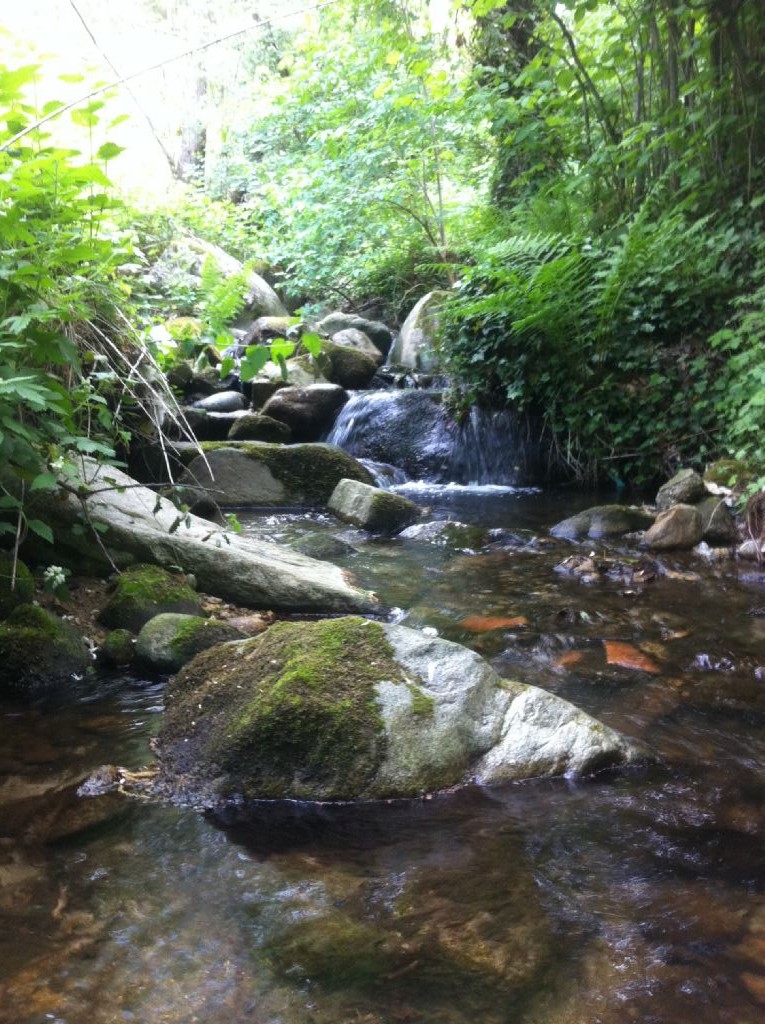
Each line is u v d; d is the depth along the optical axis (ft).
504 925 5.63
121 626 11.69
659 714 9.22
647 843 6.68
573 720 8.14
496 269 24.20
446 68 36.65
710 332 21.66
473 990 5.00
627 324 22.68
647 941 5.44
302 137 47.73
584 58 27.55
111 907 5.79
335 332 38.04
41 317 10.71
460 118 33.12
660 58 24.57
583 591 14.14
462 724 7.96
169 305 24.09
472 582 14.79
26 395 9.74
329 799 7.38
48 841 6.67
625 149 25.75
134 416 18.98
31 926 5.56
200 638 10.72
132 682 10.23
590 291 22.98
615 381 23.12
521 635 11.93
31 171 11.73
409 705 7.91
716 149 23.08
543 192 28.22
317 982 5.07
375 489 19.95
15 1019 4.71
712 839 6.73
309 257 40.73
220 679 8.56
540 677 10.34
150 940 5.44
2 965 5.16
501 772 7.75
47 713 9.29
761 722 9.00
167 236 35.96
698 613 12.81
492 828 6.94
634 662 10.82
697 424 21.48
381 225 40.16
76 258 11.68
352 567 15.80
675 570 15.29
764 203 21.47
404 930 5.57
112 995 4.93
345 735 7.64
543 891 6.03
